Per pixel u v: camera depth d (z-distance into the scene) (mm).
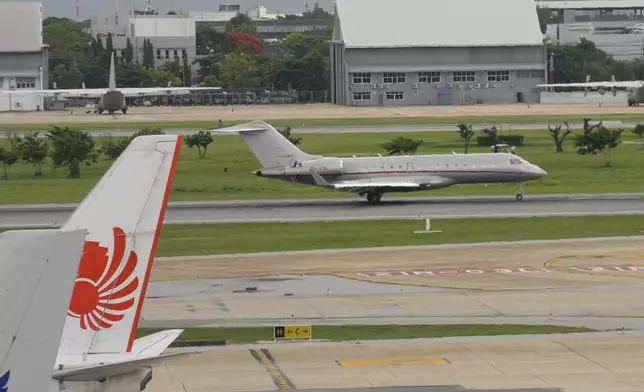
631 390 86000
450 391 86438
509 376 90938
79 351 55031
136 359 51625
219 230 191125
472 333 109438
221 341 107000
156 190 56281
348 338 108125
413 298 129250
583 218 199375
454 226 191625
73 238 41969
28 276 41469
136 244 56031
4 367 41156
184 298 131000
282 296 131875
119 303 55750
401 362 96688
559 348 101000
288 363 96875
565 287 134375
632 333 107688
